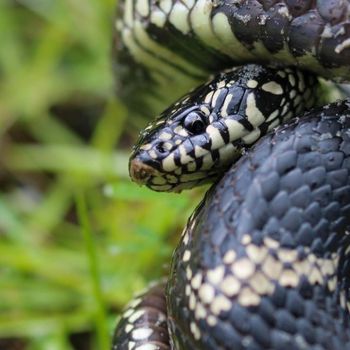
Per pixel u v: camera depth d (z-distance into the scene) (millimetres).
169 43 375
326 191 329
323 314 326
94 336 469
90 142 585
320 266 328
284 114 347
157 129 342
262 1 342
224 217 327
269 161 329
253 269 324
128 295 450
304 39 339
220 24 351
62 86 587
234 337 323
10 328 463
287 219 327
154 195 426
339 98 361
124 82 418
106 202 515
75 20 593
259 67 349
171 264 339
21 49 618
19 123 579
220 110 343
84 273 479
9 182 558
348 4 334
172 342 338
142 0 373
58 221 516
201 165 341
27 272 484
